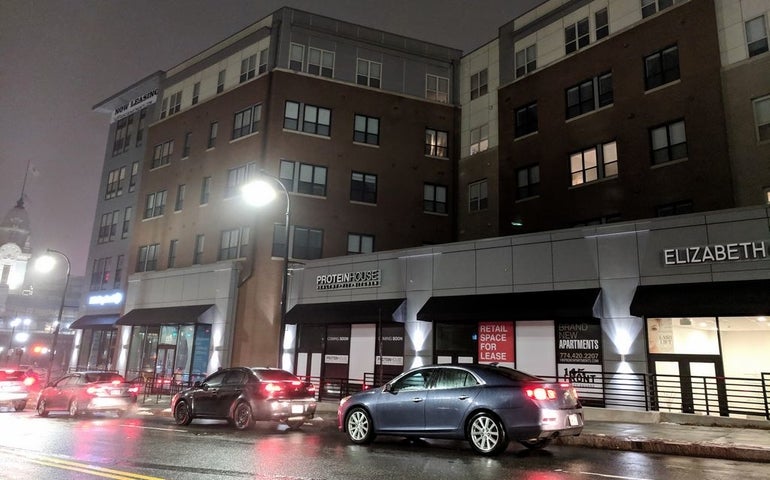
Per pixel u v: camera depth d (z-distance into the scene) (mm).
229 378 15109
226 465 8578
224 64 35719
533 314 18875
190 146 35875
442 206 33219
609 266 18578
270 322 28188
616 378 17688
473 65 34562
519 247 20719
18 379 21797
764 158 20719
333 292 25984
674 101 23484
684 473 8039
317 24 33156
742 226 16391
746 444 10016
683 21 23812
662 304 16562
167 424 15820
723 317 16594
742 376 16094
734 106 21781
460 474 7898
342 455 9734
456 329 21750
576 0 28734
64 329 73312
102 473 7832
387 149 32656
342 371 24625
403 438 12219
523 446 11047
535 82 29719
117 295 38875
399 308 22781
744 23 22125
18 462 8758
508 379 9961
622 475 7836
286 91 31438
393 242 31625
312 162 30984
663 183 23266
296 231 29906
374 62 33844
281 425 15633
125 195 41500
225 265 29734
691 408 16500
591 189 25891
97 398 18125
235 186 31984
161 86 40281
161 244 35875
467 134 33969
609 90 26297
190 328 29938
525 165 29266
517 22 31906
